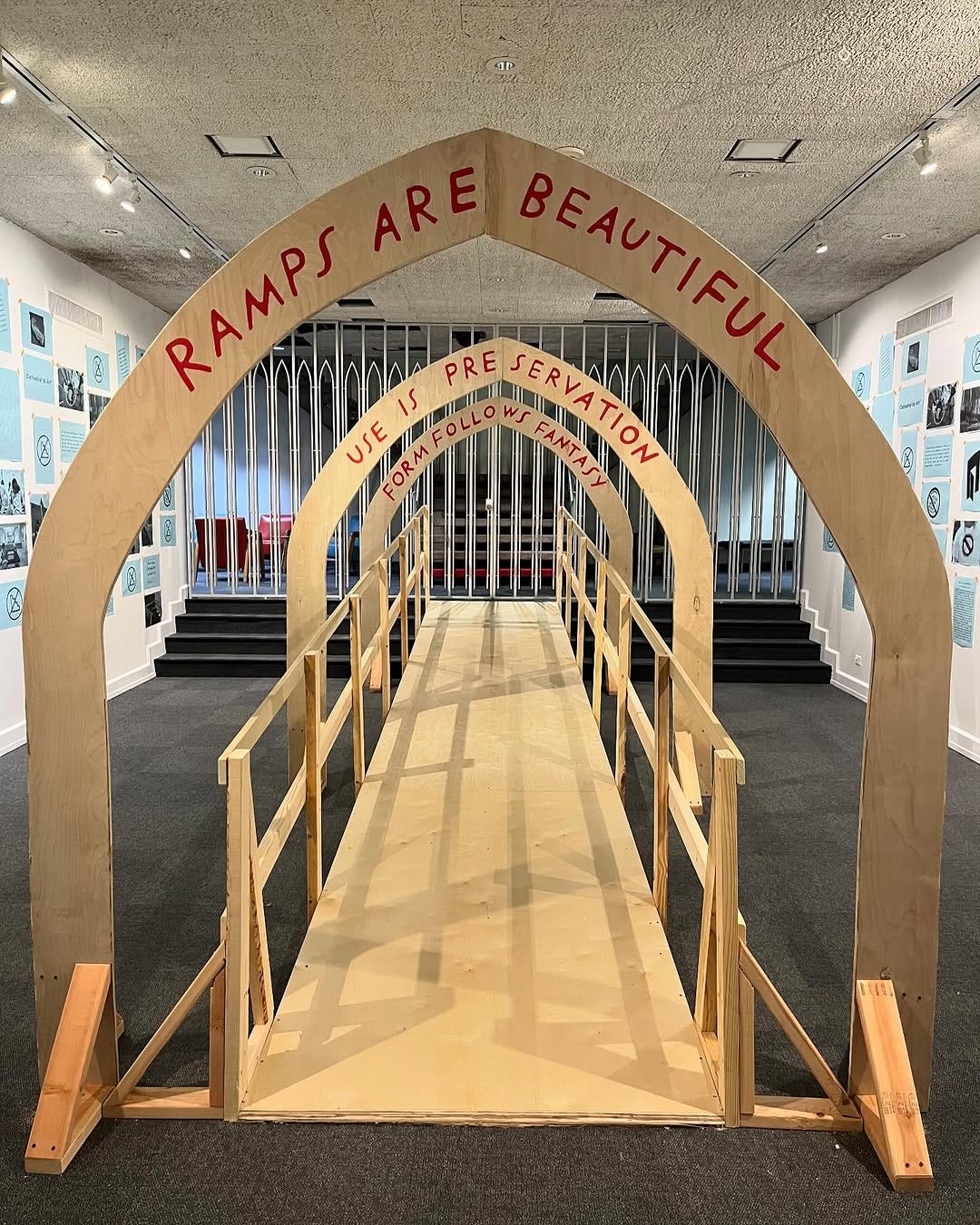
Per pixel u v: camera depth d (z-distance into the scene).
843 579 7.57
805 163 4.50
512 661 6.91
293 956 3.15
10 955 3.14
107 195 5.02
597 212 2.24
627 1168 2.13
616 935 3.03
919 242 5.77
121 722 6.28
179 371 2.27
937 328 6.05
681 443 11.20
